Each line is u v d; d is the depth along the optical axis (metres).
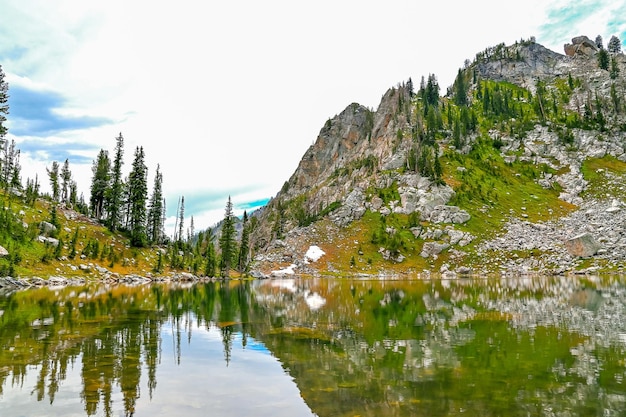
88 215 122.88
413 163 163.12
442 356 18.08
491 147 178.00
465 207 138.50
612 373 14.94
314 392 13.23
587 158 160.62
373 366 16.58
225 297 52.41
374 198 155.00
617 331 23.55
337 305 41.59
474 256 115.94
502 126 189.88
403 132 196.00
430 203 142.12
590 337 21.84
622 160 155.50
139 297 48.66
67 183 129.12
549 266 100.25
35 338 21.41
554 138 174.38
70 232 94.50
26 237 78.12
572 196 140.75
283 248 146.75
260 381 14.48
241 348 20.34
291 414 11.22
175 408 11.63
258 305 41.91
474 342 21.08
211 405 11.99
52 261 77.81
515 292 52.44
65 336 22.14
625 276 80.00
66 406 11.52
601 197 134.50
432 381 14.27
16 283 62.38
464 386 13.61
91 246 89.62
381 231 137.88
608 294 46.41
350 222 149.75
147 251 107.12
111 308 36.28
